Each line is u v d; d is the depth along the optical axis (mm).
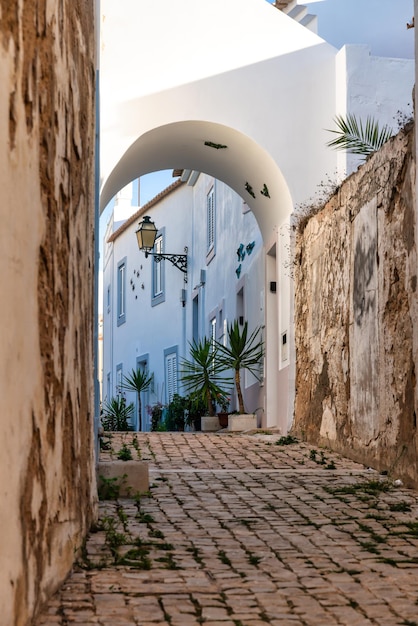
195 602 5262
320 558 6449
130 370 33812
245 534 7285
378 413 11312
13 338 4266
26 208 4586
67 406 5895
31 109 4723
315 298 14430
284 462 12148
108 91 15461
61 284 5633
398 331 10664
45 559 5066
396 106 16172
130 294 34031
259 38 16156
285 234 16516
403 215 10492
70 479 6043
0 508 3967
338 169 16156
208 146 16750
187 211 28500
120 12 15594
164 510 8328
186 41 15828
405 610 5148
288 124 16188
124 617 4926
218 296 24328
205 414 23125
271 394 17500
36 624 4723
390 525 7719
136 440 14703
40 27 4945
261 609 5133
